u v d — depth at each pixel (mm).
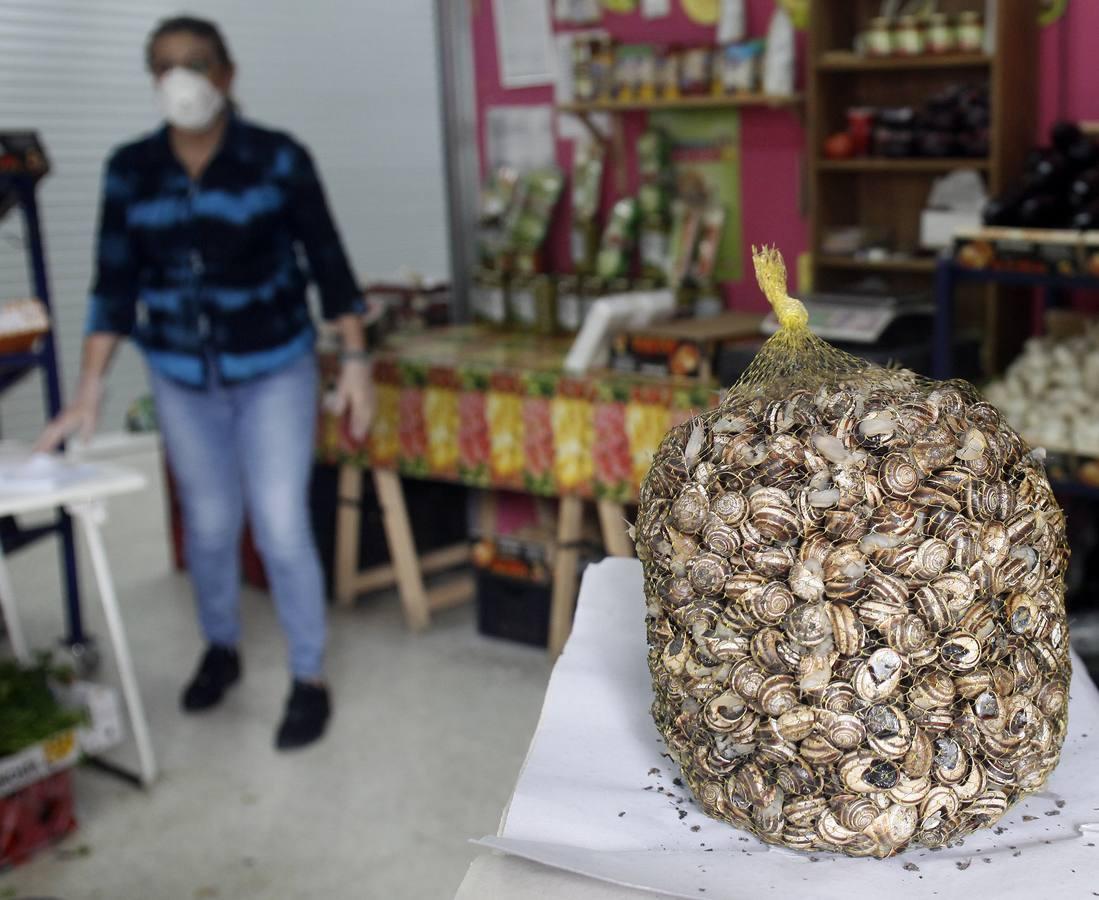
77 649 3812
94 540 2920
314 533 4309
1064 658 939
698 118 4031
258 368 3098
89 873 2674
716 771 917
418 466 3920
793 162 3840
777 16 3568
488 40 4559
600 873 847
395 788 3006
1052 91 3344
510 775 3045
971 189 3348
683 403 3287
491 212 4566
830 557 867
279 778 3086
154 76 2951
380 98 6520
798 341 996
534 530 4035
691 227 4020
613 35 4176
